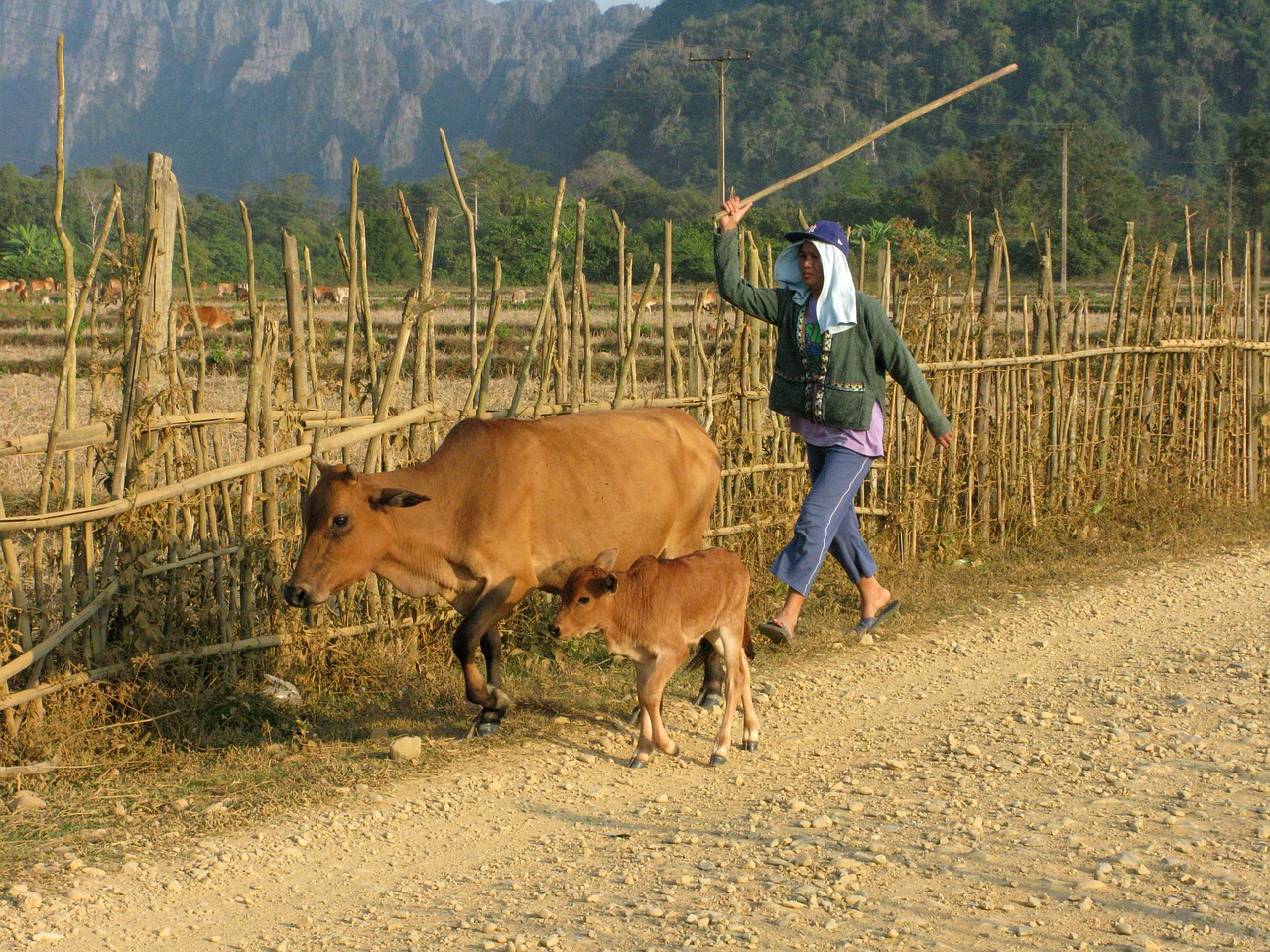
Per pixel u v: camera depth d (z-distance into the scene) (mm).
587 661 7598
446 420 7547
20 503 10586
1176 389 11797
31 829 5082
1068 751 5922
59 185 6078
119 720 6164
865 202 75062
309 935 4164
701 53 173500
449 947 4008
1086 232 56094
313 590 5852
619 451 6516
